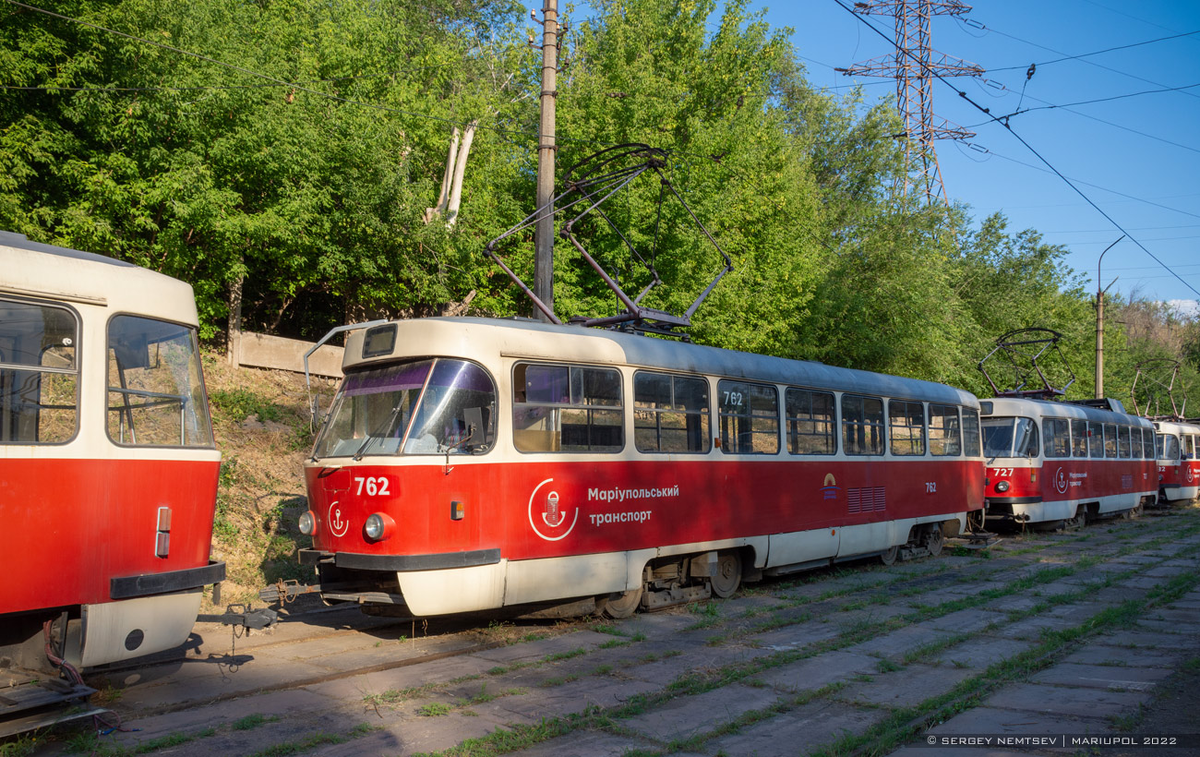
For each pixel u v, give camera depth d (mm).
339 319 24188
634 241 17984
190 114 14391
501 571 8328
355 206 17375
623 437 9680
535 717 6098
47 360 5789
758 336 19547
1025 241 35719
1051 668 7715
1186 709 6387
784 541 11875
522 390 8766
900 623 9539
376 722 5965
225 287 18469
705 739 5680
